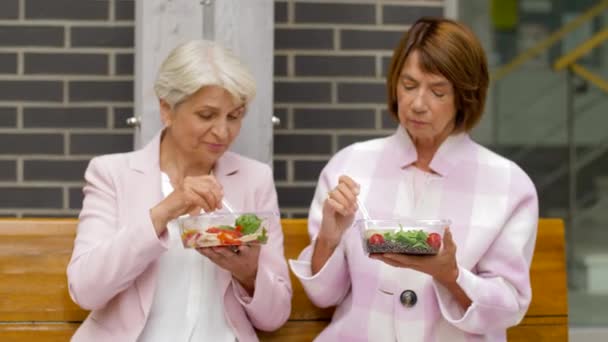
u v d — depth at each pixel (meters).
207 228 3.19
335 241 3.39
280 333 3.73
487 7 5.74
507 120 5.78
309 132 4.76
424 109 3.34
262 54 4.09
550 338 3.84
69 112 4.69
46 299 3.69
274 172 4.75
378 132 4.79
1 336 3.67
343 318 3.49
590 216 5.84
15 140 4.68
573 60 5.83
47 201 4.69
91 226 3.42
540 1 5.79
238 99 3.31
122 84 4.70
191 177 3.22
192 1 4.05
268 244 3.48
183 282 3.41
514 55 5.78
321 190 3.61
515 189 3.47
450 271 3.23
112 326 3.37
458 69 3.33
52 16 4.68
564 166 5.82
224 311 3.40
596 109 5.84
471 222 3.44
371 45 4.78
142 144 4.09
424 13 4.81
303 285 3.48
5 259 3.69
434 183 3.49
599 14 5.80
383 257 3.13
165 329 3.37
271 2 4.09
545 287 3.85
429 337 3.40
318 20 4.75
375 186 3.53
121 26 4.69
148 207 3.43
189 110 3.32
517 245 3.42
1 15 4.66
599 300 5.79
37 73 4.68
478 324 3.30
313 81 4.76
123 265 3.24
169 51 4.06
